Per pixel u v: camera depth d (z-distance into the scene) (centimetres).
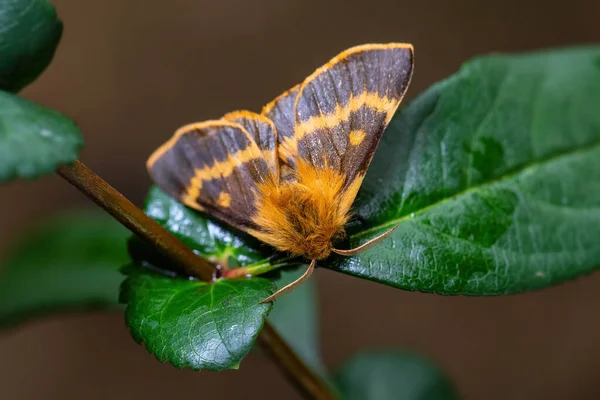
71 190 51
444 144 27
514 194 27
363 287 49
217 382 49
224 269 27
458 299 49
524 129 27
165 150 28
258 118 27
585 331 48
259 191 27
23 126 24
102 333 49
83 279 32
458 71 27
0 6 25
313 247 26
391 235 27
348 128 27
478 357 49
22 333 49
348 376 34
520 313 49
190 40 53
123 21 53
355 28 54
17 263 32
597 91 28
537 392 48
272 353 28
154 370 49
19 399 48
